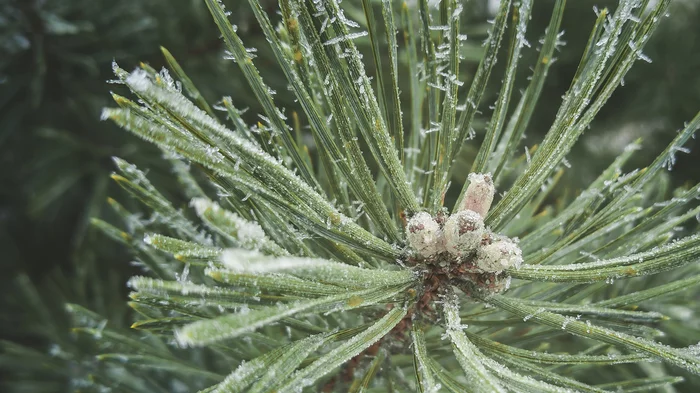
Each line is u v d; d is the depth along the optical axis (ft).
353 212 0.49
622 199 0.46
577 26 1.20
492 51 0.45
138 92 0.39
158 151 0.89
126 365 0.59
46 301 0.89
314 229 0.42
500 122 0.47
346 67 0.42
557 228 0.54
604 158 1.22
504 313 0.53
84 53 0.87
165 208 0.48
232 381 0.38
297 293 0.41
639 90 1.20
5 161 0.90
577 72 0.45
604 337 0.41
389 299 0.44
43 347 0.89
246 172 0.40
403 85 0.93
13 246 0.96
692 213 0.48
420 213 0.44
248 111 0.88
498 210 0.45
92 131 0.91
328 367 0.39
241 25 0.89
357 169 0.44
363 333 0.41
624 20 0.42
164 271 0.53
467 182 0.47
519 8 0.45
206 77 0.87
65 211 0.96
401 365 0.53
